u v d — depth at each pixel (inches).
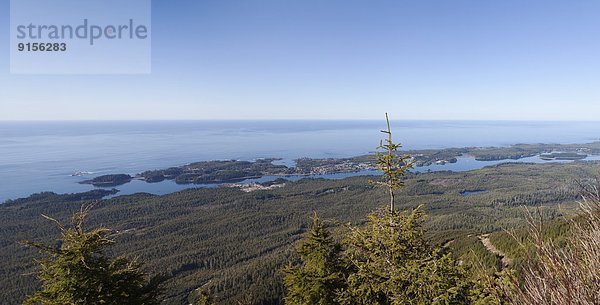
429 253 287.4
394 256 293.7
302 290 410.9
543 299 117.1
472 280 233.6
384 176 323.9
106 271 295.0
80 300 275.7
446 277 257.6
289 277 429.7
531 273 125.3
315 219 430.3
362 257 324.5
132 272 307.6
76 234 289.6
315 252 414.0
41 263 285.4
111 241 301.6
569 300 111.3
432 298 258.7
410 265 279.0
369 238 310.2
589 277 114.2
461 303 243.1
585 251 118.9
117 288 292.0
